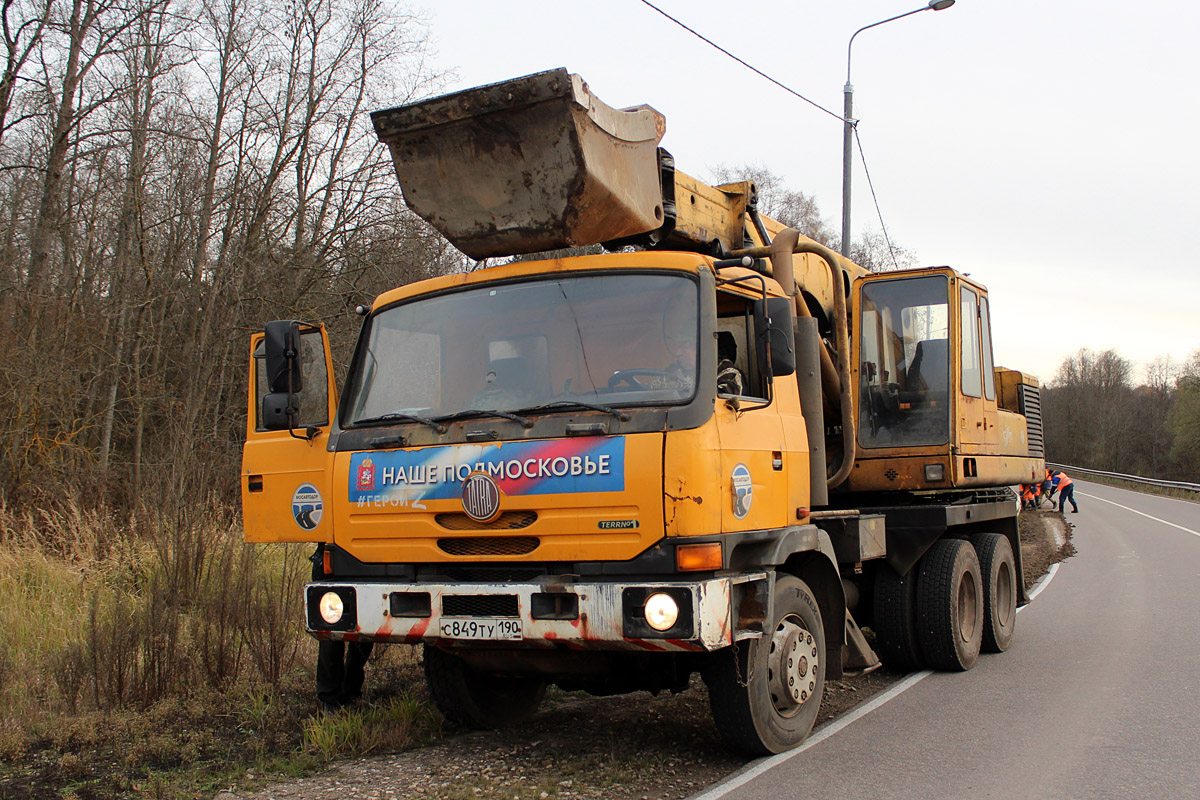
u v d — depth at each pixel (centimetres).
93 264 1728
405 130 548
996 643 908
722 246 708
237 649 766
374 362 575
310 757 566
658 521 471
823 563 620
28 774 550
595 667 545
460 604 502
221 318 1828
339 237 1992
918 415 841
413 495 519
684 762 557
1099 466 8769
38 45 1716
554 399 519
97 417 1523
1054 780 509
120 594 941
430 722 639
